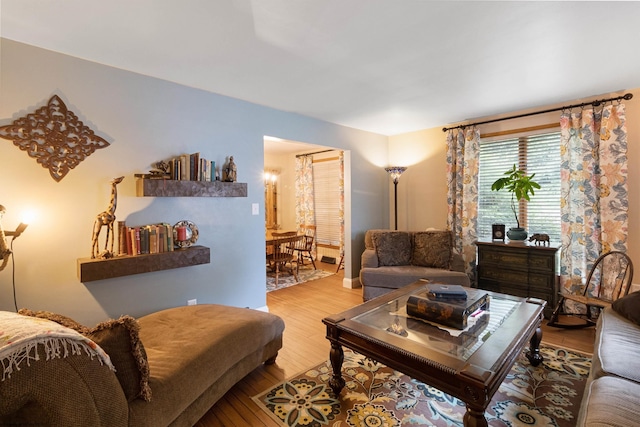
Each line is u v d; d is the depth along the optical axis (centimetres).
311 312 354
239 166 320
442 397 198
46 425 102
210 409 190
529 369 226
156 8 165
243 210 325
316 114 377
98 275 216
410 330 185
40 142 210
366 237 434
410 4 164
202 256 272
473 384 133
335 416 182
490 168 405
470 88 293
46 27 184
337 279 504
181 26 184
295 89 291
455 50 217
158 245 254
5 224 200
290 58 226
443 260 377
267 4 163
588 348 258
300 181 674
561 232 337
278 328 235
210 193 283
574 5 166
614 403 123
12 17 173
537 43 208
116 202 234
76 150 224
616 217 304
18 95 202
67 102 219
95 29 186
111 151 239
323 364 242
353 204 454
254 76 260
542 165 367
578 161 329
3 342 96
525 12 173
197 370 165
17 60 201
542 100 332
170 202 273
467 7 167
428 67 244
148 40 200
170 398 145
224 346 188
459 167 413
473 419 134
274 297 409
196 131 287
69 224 222
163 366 158
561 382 210
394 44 207
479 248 371
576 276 328
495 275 359
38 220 211
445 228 442
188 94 281
